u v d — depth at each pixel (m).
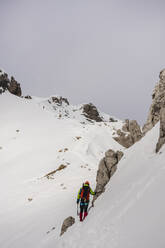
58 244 10.07
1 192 30.56
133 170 12.05
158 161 9.77
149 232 5.66
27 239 15.59
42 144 48.56
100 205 11.00
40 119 71.88
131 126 44.94
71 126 62.12
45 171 35.16
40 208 22.62
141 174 10.12
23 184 31.95
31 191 28.58
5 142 53.41
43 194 26.66
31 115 75.25
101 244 6.84
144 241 5.49
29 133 57.69
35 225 18.14
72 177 30.58
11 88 97.56
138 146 15.28
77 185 26.64
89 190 11.47
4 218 22.06
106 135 48.09
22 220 20.55
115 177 13.83
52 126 63.41
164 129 11.70
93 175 29.70
